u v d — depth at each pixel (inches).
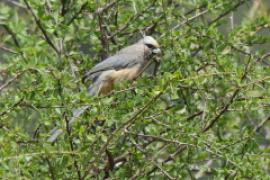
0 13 472.4
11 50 484.7
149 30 539.5
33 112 443.8
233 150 461.4
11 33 493.7
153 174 474.0
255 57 505.4
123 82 464.4
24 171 397.1
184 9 548.1
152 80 460.4
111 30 526.9
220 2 527.5
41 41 434.0
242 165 447.2
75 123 418.3
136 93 445.1
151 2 517.7
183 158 460.4
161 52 522.3
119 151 468.4
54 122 446.3
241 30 520.1
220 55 492.4
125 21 519.8
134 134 445.1
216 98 491.5
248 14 639.1
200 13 525.7
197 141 440.8
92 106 419.5
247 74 456.4
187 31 510.6
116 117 426.0
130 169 461.4
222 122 485.4
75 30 533.3
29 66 404.2
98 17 502.6
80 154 410.3
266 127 585.9
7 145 389.4
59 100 413.7
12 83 431.5
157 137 446.6
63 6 511.8
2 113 411.8
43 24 494.9
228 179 462.0
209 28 505.7
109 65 528.4
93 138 418.6
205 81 471.5
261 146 575.5
